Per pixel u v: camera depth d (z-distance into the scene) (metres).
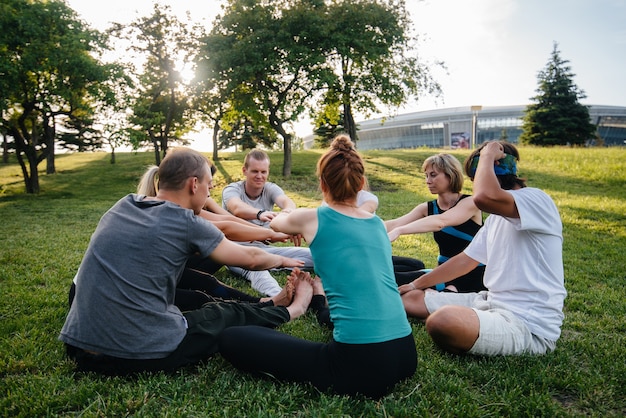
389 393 2.25
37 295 3.83
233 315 2.64
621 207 9.91
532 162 18.69
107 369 2.33
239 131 40.25
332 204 2.36
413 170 19.75
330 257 2.21
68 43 17.84
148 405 2.09
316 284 3.38
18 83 17.59
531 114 40.22
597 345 2.94
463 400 2.14
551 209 2.58
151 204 2.46
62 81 18.72
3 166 34.00
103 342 2.26
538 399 2.15
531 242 2.62
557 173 16.16
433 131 106.31
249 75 19.45
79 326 2.29
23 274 4.66
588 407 2.19
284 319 2.86
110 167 29.88
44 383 2.27
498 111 100.94
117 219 2.40
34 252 5.82
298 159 26.00
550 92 39.81
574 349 2.83
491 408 2.12
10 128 18.64
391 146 112.06
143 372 2.34
